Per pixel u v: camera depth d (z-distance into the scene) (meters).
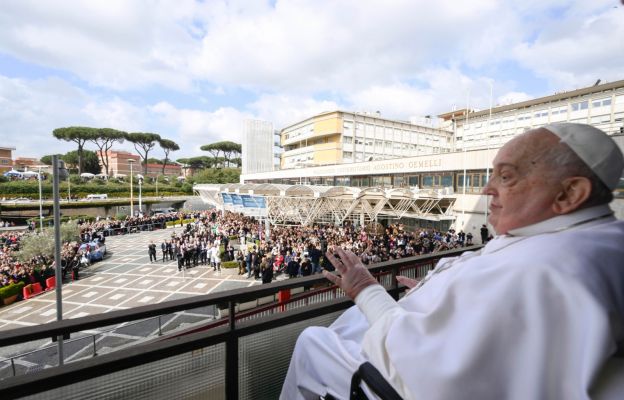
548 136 0.98
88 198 69.50
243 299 1.90
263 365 2.09
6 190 62.84
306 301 3.13
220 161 137.75
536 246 0.88
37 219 48.53
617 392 0.72
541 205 0.96
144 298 16.75
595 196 0.93
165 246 25.22
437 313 0.92
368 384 1.20
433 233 24.47
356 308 2.00
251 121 83.50
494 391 0.78
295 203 26.55
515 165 1.01
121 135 107.44
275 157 91.56
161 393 1.69
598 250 0.83
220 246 24.00
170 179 103.88
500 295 0.81
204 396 1.83
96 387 1.53
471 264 0.98
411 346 0.91
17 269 18.41
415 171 31.38
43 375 1.34
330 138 62.44
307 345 1.69
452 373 0.80
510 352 0.78
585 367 0.69
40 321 14.65
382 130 64.62
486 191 1.14
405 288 2.66
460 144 50.84
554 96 38.88
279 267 17.83
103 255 27.34
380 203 25.12
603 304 0.73
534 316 0.76
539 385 0.73
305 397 1.64
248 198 22.97
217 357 1.87
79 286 19.08
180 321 9.95
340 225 28.55
